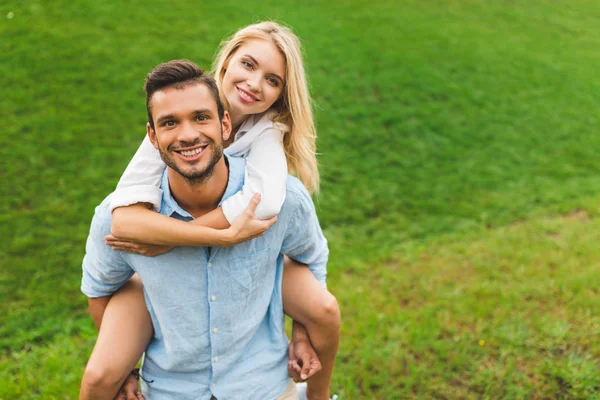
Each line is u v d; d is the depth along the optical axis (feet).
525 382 10.63
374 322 12.65
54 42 24.79
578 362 10.98
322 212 18.97
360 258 16.52
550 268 15.42
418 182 21.50
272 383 6.27
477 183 21.84
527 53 34.60
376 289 14.53
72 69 23.45
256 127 6.73
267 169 5.98
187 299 5.67
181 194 5.65
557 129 26.91
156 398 6.16
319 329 6.66
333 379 10.87
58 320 12.99
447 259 16.24
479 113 27.07
